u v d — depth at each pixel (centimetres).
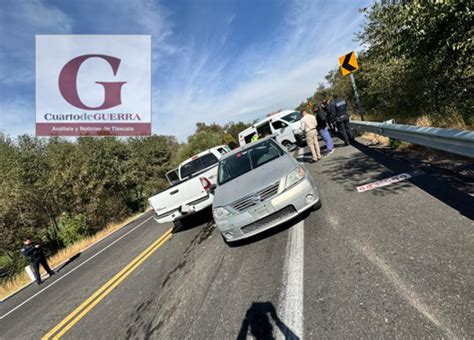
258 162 508
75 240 1677
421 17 479
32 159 1644
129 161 2630
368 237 316
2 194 1408
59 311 475
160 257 548
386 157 615
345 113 879
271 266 332
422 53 578
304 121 805
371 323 199
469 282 205
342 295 238
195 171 820
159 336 286
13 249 1449
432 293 206
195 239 572
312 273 287
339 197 468
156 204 639
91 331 357
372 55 1025
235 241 408
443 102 692
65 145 1805
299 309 241
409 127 529
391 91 949
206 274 383
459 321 177
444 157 494
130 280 487
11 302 746
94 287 529
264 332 230
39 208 1593
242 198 388
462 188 354
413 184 419
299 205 382
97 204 1852
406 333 182
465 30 457
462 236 260
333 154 825
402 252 267
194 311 305
